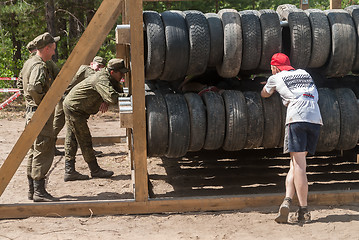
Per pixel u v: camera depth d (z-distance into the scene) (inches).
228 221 187.8
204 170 275.0
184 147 201.3
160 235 174.2
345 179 249.1
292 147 184.1
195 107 201.9
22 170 279.9
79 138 253.9
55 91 191.6
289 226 180.9
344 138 207.6
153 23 197.6
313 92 187.2
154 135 197.9
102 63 297.9
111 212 197.5
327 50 204.7
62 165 295.9
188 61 201.6
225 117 205.3
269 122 206.7
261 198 202.2
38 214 195.8
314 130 183.6
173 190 235.3
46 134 210.8
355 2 644.7
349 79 240.7
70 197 225.5
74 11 703.1
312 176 256.5
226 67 203.6
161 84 246.8
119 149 343.6
